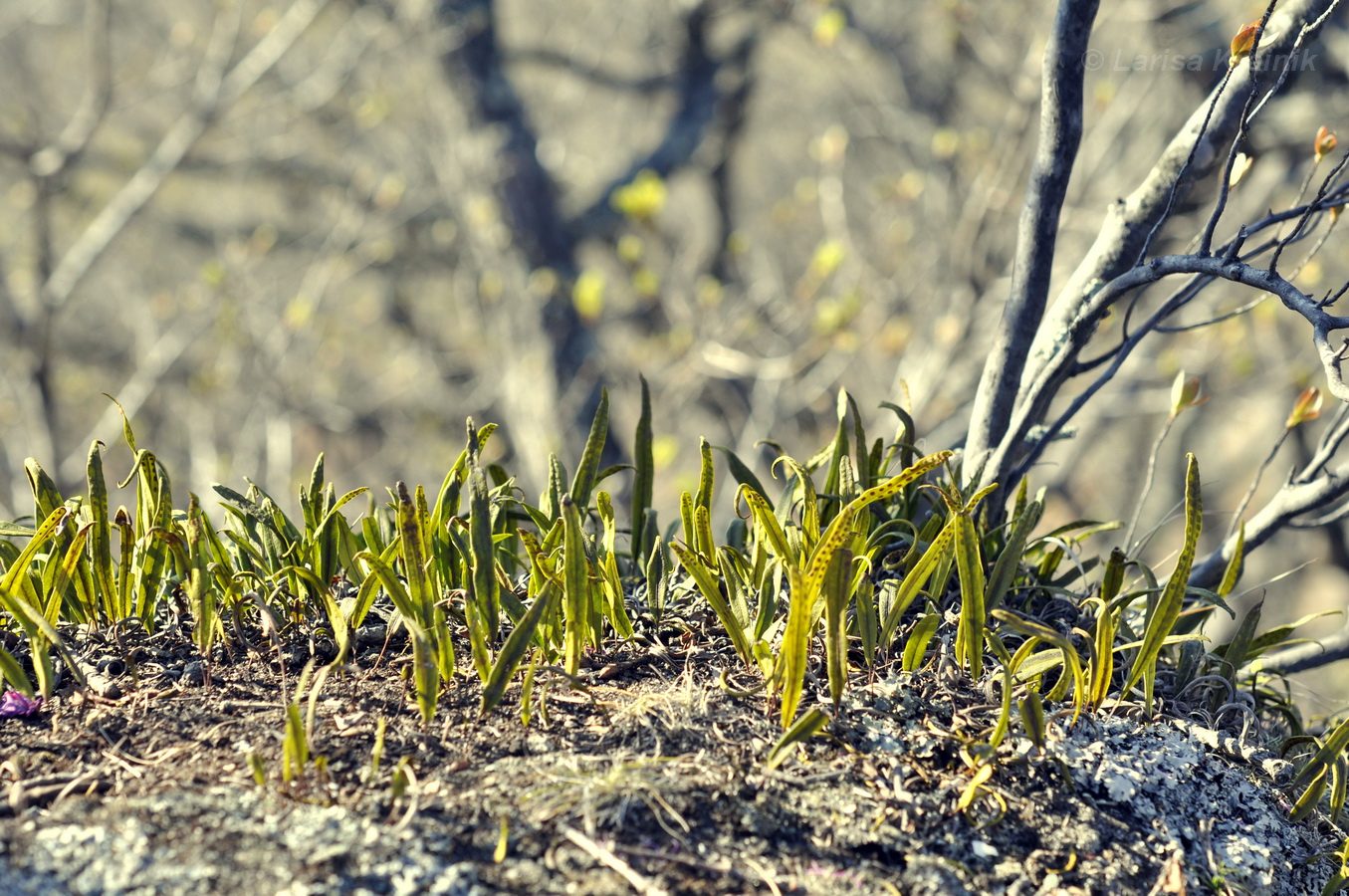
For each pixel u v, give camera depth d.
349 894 1.26
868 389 7.21
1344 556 5.50
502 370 8.27
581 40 9.27
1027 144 5.45
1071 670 1.57
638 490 2.05
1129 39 5.33
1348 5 3.66
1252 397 6.62
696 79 7.59
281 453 7.24
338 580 1.94
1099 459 8.98
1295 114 4.10
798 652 1.44
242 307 7.50
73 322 10.33
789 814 1.42
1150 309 5.78
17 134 8.34
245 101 9.49
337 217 9.09
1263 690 1.98
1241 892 1.43
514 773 1.46
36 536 1.61
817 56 7.94
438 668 1.60
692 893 1.30
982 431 2.03
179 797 1.38
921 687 1.65
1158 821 1.50
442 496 1.80
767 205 9.60
